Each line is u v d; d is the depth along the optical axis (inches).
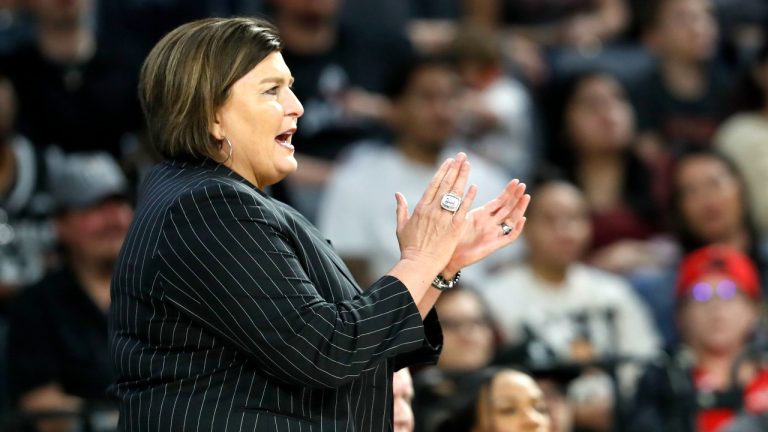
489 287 674.8
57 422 574.2
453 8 965.2
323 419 287.9
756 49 999.0
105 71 772.0
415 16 951.0
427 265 294.5
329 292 295.4
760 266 743.7
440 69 709.9
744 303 621.3
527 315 660.7
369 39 827.4
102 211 613.0
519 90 844.0
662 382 572.7
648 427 565.6
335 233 703.1
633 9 970.7
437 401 453.7
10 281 686.5
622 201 812.0
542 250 674.2
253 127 292.8
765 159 844.0
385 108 800.9
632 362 572.4
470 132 805.9
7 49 765.3
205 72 291.4
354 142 787.4
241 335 278.7
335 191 713.6
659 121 904.9
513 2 971.9
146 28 816.9
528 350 597.3
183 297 281.9
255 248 282.0
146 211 292.4
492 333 598.2
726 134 863.7
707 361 617.3
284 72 297.4
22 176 704.4
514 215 312.5
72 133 759.1
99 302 613.9
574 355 628.4
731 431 525.7
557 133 837.2
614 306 680.4
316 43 800.9
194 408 279.9
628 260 759.7
